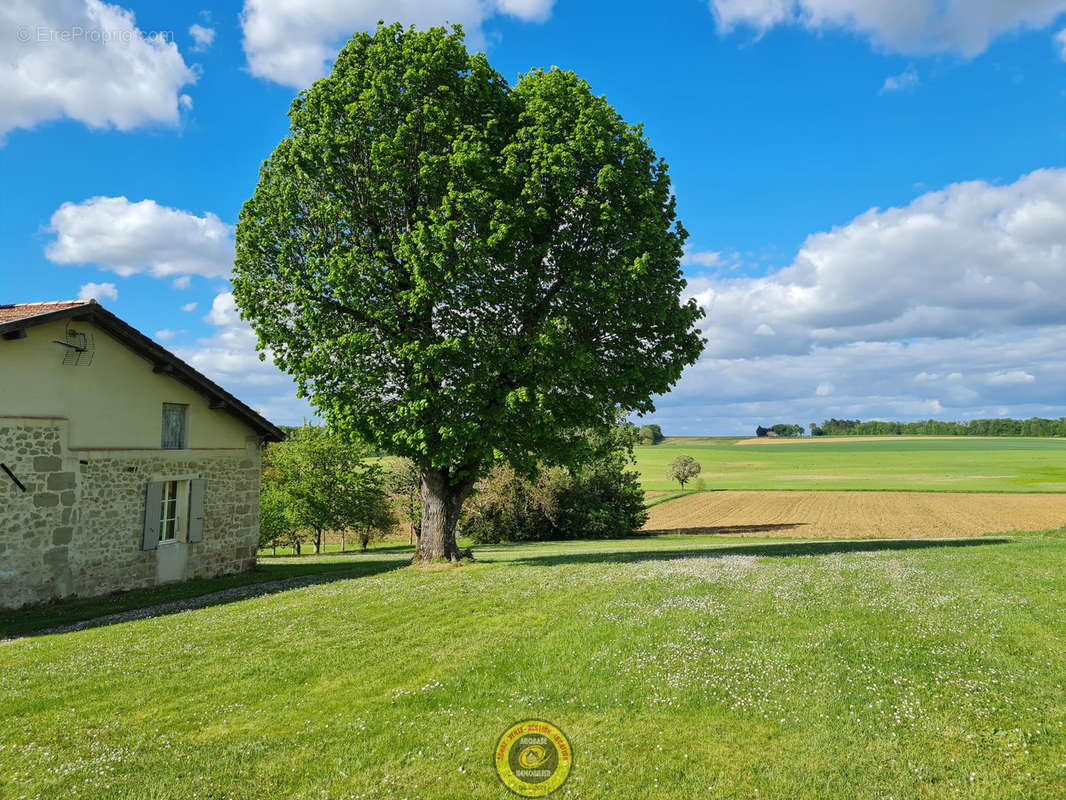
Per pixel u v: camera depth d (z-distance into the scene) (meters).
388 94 18.52
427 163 17.98
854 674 8.75
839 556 18.69
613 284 18.42
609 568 17.94
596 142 18.89
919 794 6.04
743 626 10.97
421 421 18.84
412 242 17.81
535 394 18.20
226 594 18.70
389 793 6.33
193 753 7.30
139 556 19.97
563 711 8.12
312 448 40.41
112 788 6.52
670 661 9.46
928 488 79.44
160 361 20.55
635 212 19.73
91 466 18.61
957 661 9.12
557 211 18.98
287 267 19.62
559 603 13.53
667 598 13.18
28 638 13.34
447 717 8.10
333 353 19.31
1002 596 12.57
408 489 46.16
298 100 20.42
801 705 7.90
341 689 9.30
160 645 11.80
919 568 15.89
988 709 7.62
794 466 125.81
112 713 8.59
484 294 18.33
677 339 21.44
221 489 23.36
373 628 12.37
